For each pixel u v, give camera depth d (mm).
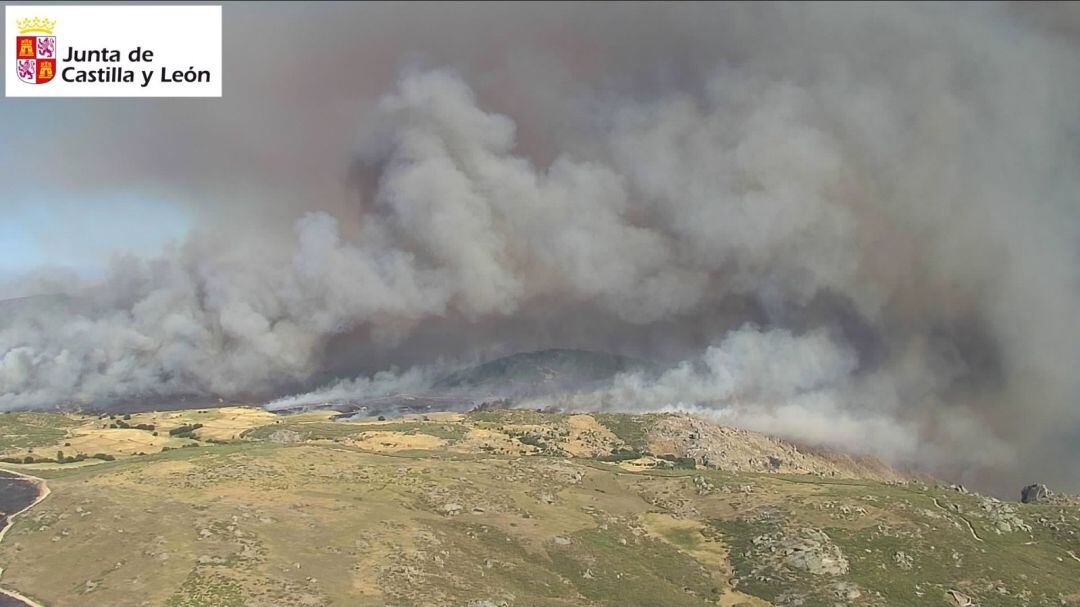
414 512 167500
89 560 127375
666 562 163250
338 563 132625
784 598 149625
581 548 160375
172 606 110875
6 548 135250
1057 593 153875
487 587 133750
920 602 149125
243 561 126750
